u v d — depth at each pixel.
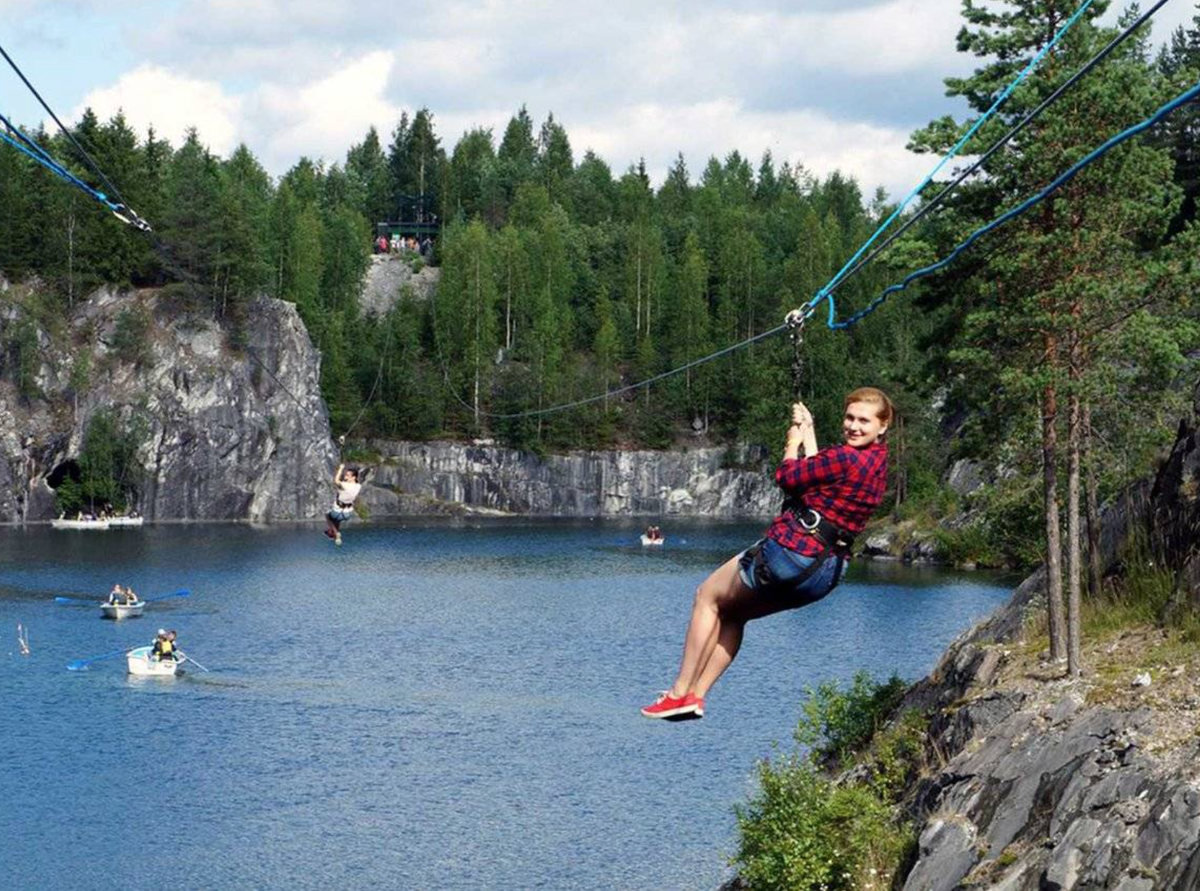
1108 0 31.78
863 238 196.38
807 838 27.81
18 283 152.88
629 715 51.00
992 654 32.69
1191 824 21.16
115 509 149.50
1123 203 31.36
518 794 40.41
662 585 94.56
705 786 41.09
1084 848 22.22
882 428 9.42
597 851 35.25
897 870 26.70
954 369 35.38
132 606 76.50
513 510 174.88
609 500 179.00
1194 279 31.23
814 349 157.25
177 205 156.00
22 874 33.56
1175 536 32.22
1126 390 33.69
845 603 79.56
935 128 33.59
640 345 190.12
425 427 173.75
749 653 62.94
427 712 51.53
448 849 35.50
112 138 157.00
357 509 165.38
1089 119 31.55
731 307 190.88
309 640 68.75
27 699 53.41
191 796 40.16
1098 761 24.16
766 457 181.38
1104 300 31.56
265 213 179.75
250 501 158.00
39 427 146.88
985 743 27.73
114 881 33.16
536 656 64.44
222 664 61.53
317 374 166.25
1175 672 26.52
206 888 32.78
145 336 152.75
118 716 50.56
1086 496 36.69
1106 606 32.72
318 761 44.25
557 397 179.00
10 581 92.38
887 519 116.31
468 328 180.38
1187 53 90.75
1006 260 31.86
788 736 46.88
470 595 88.56
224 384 155.38
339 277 191.88
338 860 34.72
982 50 32.72
